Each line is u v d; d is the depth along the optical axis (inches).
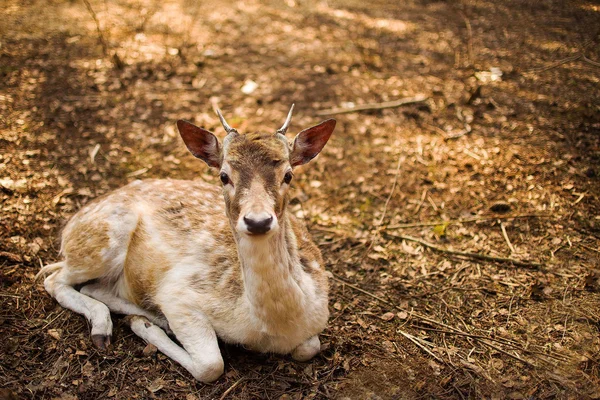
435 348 148.1
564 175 213.8
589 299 161.0
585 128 239.9
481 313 159.9
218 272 145.1
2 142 220.7
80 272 157.6
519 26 353.7
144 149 232.4
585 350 144.8
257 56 319.0
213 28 351.9
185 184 168.2
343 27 370.3
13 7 354.0
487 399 132.5
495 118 256.8
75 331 148.9
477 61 313.0
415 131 251.1
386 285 172.9
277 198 122.0
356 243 191.5
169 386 134.8
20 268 167.3
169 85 277.7
